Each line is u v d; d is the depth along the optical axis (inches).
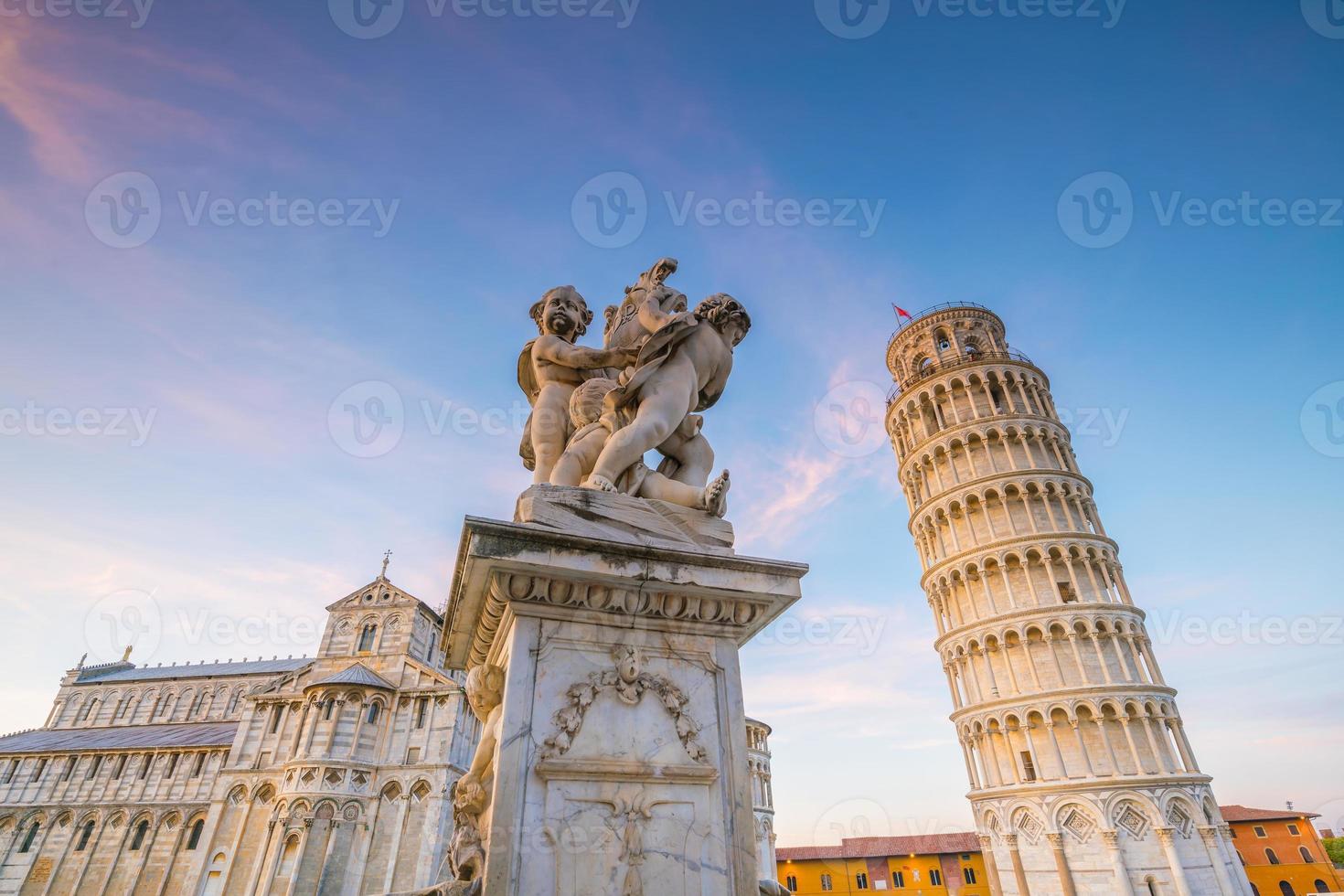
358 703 1702.8
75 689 2901.1
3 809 2041.1
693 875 108.4
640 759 115.1
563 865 102.1
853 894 2353.6
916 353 2196.1
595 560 124.1
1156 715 1433.3
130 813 1995.6
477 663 158.1
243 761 1749.5
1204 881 1261.1
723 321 182.5
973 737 1616.6
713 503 148.3
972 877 2298.2
